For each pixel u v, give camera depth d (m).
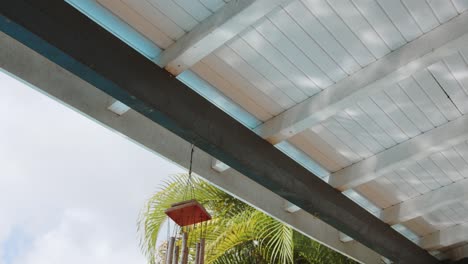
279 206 5.23
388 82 3.89
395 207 5.59
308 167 5.01
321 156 4.90
